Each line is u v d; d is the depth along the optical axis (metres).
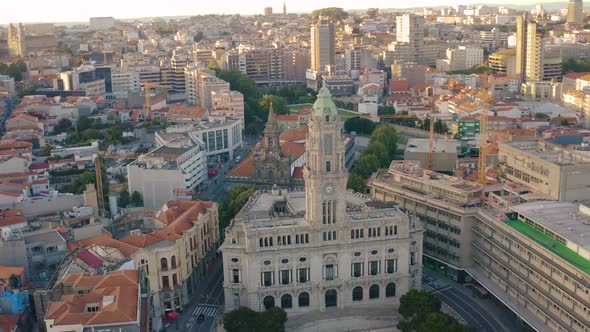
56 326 195.25
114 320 197.62
